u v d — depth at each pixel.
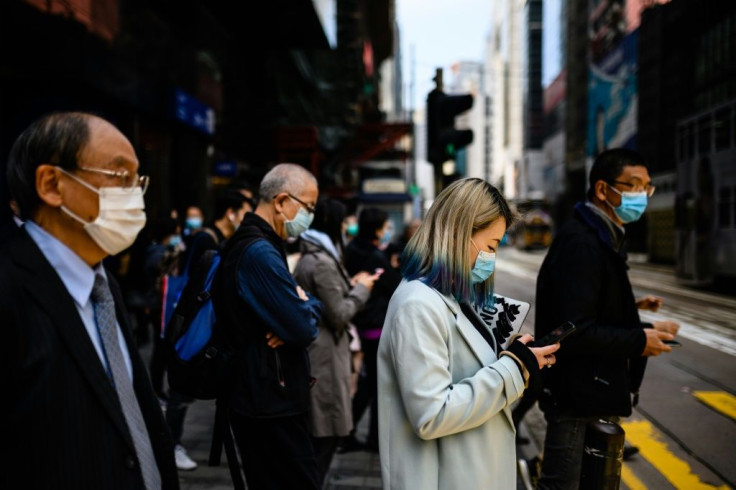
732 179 11.47
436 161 5.75
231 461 2.18
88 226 1.18
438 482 1.48
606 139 49.94
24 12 5.77
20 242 1.13
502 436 1.54
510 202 1.64
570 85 67.94
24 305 1.06
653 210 26.39
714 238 12.40
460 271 1.52
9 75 5.89
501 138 132.62
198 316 2.19
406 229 6.45
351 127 28.12
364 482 3.34
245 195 3.85
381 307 3.86
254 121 17.41
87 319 1.20
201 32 11.33
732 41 24.98
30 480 1.01
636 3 41.81
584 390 2.20
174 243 5.51
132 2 8.05
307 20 15.37
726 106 11.71
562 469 2.30
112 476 1.11
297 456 2.17
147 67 8.52
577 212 2.47
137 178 1.28
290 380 2.18
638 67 39.66
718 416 4.50
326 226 3.40
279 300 2.11
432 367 1.42
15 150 1.18
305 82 22.59
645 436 4.10
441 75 5.77
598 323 2.28
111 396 1.13
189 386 2.16
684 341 7.27
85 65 6.74
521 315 1.69
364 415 4.90
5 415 1.03
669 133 33.06
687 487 3.31
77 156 1.16
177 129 10.30
